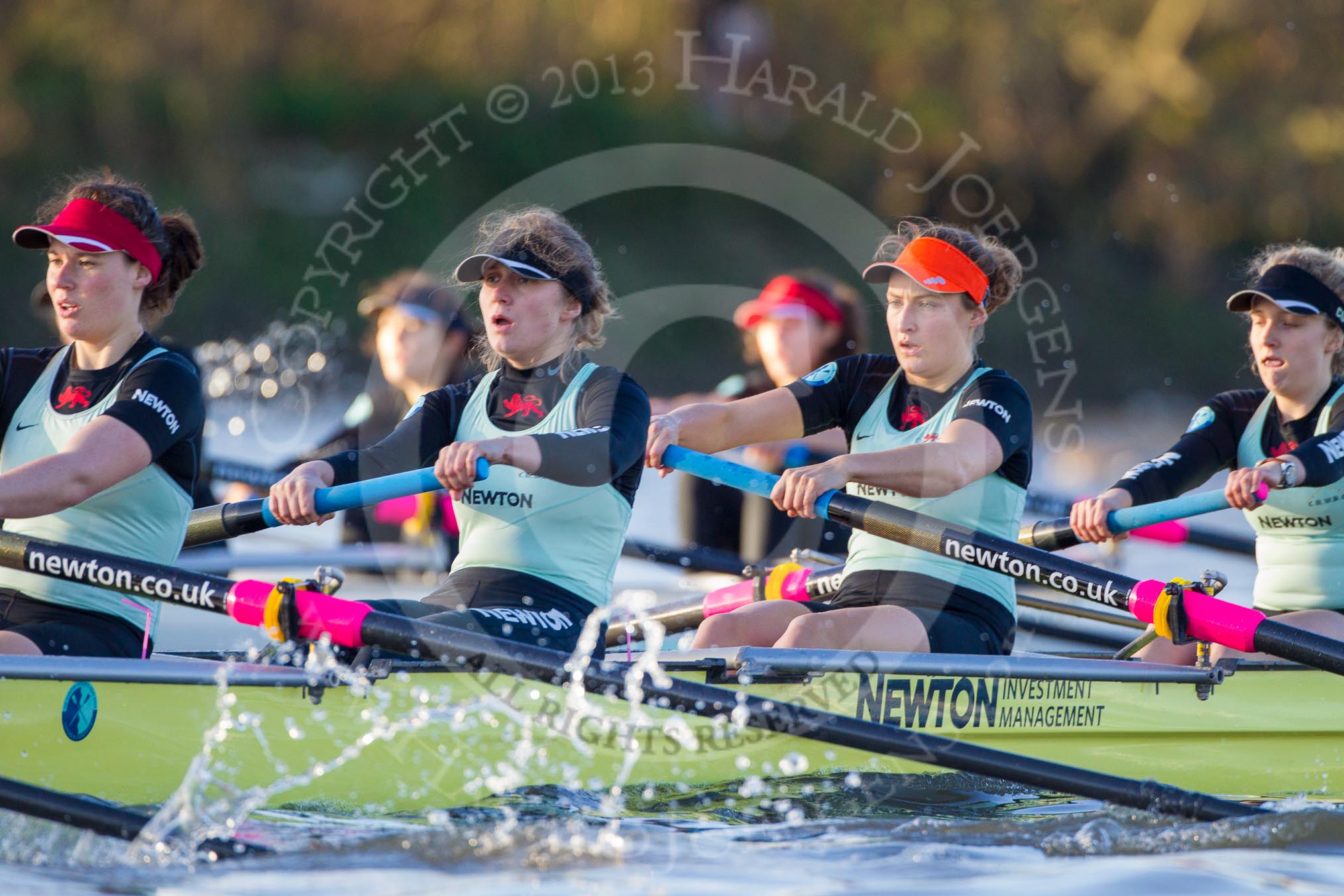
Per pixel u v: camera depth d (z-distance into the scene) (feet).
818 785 59.21
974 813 57.88
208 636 89.97
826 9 315.37
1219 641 60.64
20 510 51.78
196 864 47.14
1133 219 336.49
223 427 167.12
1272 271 73.97
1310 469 69.26
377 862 47.91
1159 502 72.08
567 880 46.65
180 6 293.23
